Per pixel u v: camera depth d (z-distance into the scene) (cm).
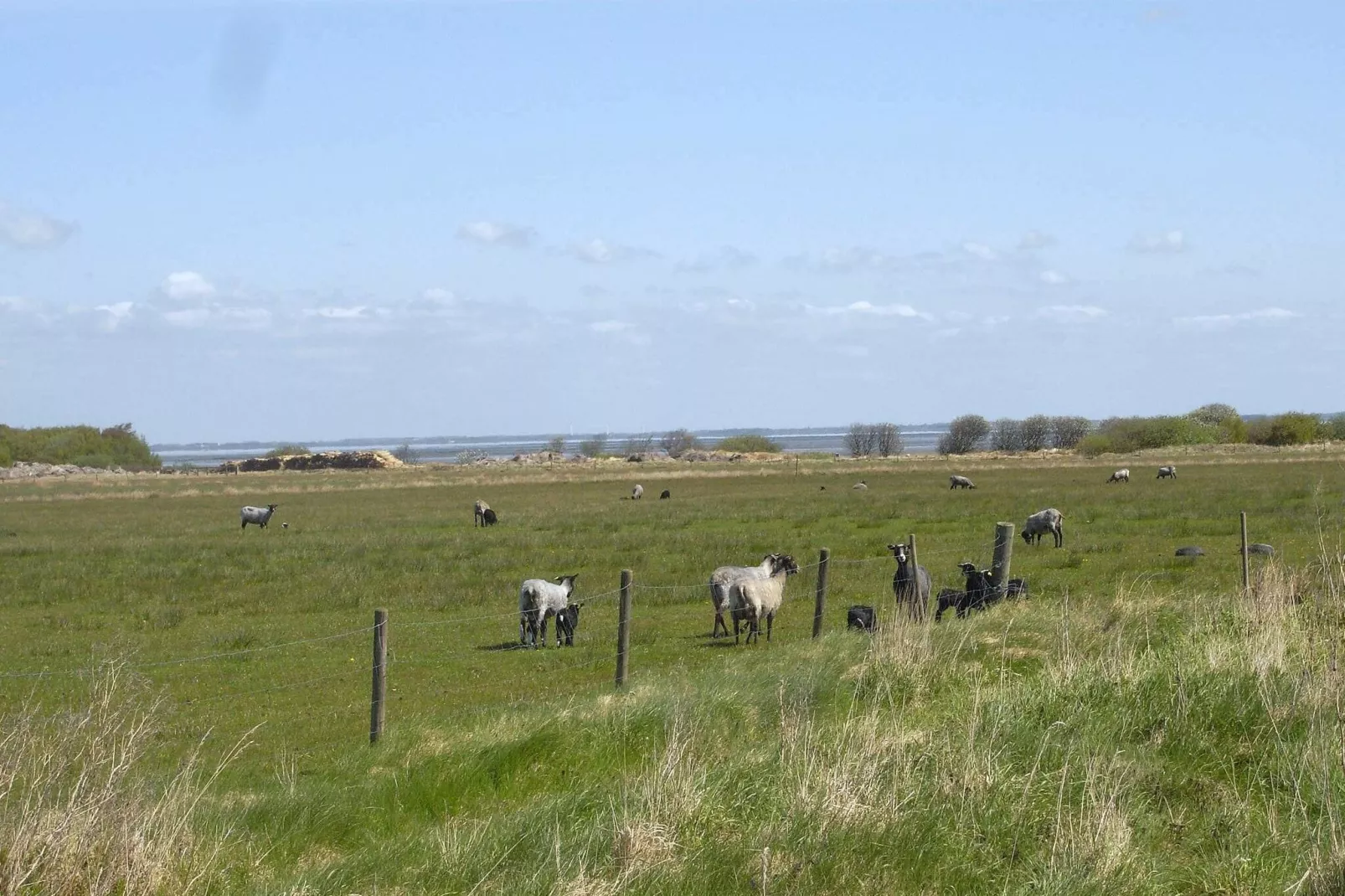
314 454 13362
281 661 1881
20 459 13625
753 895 635
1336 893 599
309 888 702
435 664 1833
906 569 1850
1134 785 759
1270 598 1190
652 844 683
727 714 1045
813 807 710
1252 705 865
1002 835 696
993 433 13850
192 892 703
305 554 3575
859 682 1081
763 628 2053
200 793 896
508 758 996
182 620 2383
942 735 838
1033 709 907
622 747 1009
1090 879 622
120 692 1172
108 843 687
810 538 3522
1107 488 5650
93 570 3253
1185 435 11256
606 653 1859
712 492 6594
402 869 731
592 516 4862
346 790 951
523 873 680
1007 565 1722
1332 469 6756
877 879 649
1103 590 2209
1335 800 692
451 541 3900
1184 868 659
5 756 745
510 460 13638
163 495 7725
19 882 642
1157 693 909
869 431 13812
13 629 2308
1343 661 918
